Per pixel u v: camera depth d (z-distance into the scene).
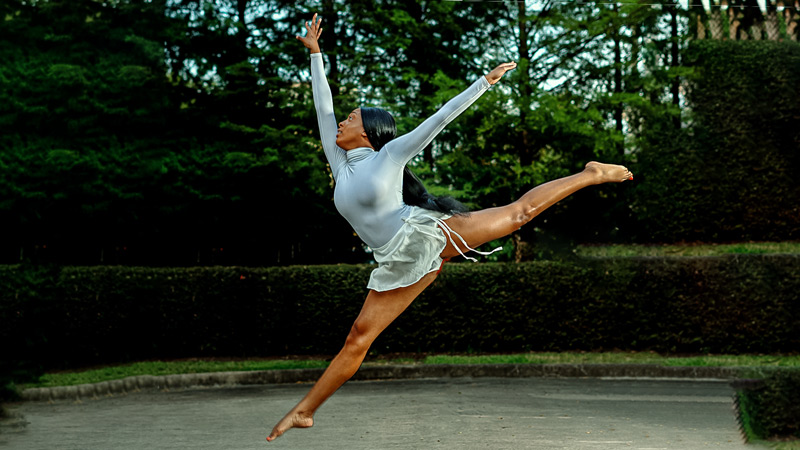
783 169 13.58
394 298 3.47
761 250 13.21
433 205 3.50
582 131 13.89
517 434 6.94
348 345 3.47
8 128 14.35
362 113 3.73
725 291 12.67
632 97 13.91
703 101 13.91
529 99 14.22
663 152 14.22
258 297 13.71
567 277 13.35
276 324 13.70
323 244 17.58
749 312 12.56
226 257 17.27
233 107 16.39
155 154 15.20
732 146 13.77
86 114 14.67
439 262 3.48
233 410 9.01
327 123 3.85
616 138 14.02
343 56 16.02
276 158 14.93
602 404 8.92
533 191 3.53
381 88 15.69
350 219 3.59
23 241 15.32
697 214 14.01
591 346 13.28
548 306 13.39
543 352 13.33
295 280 13.79
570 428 7.26
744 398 6.06
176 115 16.00
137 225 15.95
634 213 15.16
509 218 3.46
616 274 13.15
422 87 16.39
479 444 6.47
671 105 14.19
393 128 3.73
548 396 9.66
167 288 13.47
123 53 15.00
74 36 14.77
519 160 15.73
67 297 12.61
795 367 5.93
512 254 16.80
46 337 12.29
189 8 15.97
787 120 13.48
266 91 16.17
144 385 11.40
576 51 15.29
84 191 14.68
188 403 9.77
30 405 9.75
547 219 15.86
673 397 9.50
